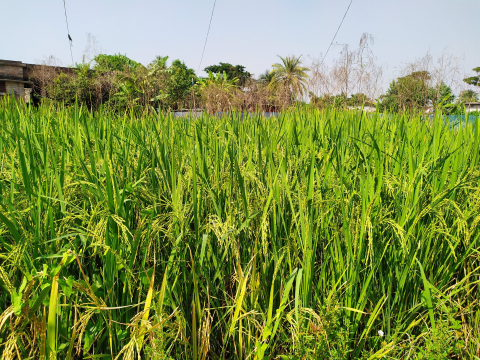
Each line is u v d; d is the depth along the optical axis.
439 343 1.27
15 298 0.97
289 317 1.22
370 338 1.43
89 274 1.46
